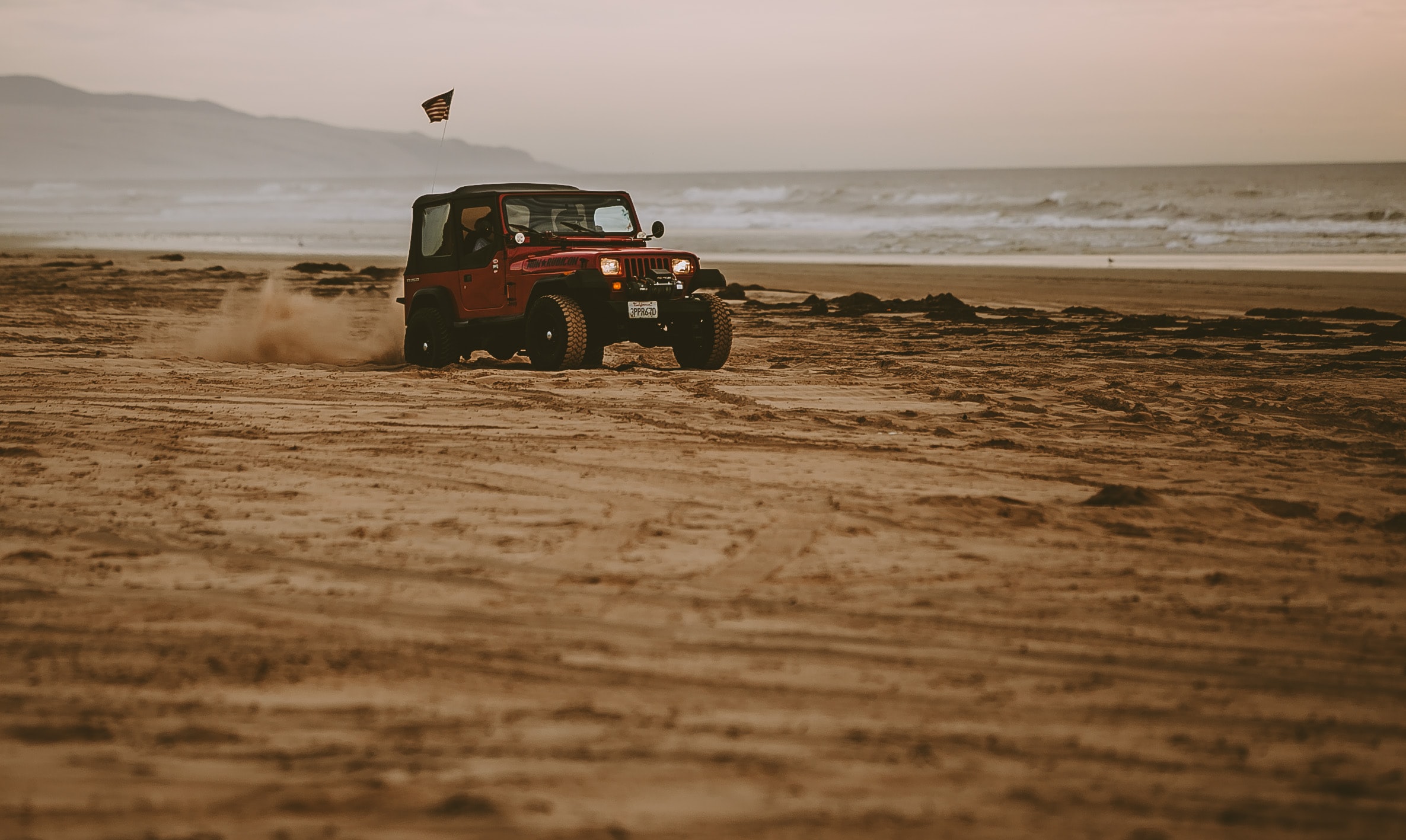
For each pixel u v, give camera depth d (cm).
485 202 3906
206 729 1049
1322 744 1036
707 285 3816
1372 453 2466
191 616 1384
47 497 1995
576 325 3628
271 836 848
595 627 1351
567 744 1021
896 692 1156
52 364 3875
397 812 884
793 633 1330
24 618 1370
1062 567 1603
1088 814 893
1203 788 943
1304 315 5916
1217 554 1680
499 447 2456
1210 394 3338
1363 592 1502
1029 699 1139
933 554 1662
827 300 6988
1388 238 14075
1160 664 1241
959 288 8062
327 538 1739
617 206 4025
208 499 1989
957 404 3144
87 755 995
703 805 900
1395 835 866
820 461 2333
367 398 3175
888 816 883
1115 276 8938
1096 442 2591
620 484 2111
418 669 1210
